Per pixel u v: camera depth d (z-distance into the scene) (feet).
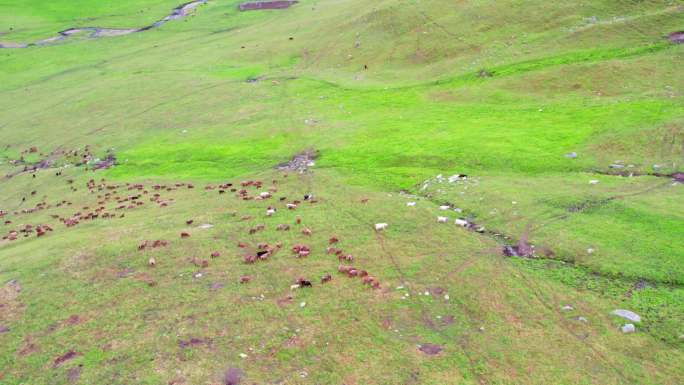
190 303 79.30
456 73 195.52
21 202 155.84
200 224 109.91
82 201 143.74
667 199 98.84
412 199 113.70
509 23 213.05
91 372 66.18
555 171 120.47
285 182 135.33
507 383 60.49
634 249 84.07
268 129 178.70
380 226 99.81
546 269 82.64
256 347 68.23
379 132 160.15
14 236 120.67
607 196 102.53
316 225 104.42
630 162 118.21
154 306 79.41
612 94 157.99
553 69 176.96
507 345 66.59
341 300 77.36
